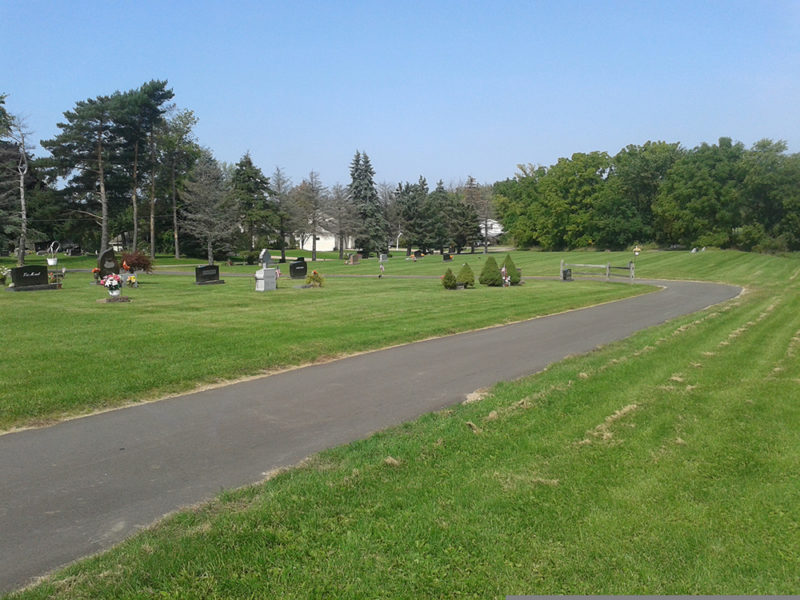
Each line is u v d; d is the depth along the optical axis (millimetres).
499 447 6156
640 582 3734
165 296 21891
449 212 87688
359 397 8578
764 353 11609
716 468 5582
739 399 8078
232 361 10414
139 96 56781
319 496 4957
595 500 4863
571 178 81312
